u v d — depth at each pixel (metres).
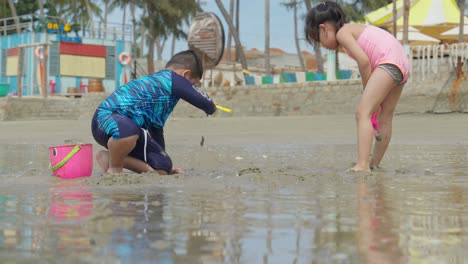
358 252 1.53
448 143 8.54
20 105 26.52
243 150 7.47
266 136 11.57
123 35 35.84
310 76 27.61
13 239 1.72
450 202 2.59
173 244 1.64
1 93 31.16
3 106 26.22
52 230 1.87
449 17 28.45
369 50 4.67
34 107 26.94
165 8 44.53
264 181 3.63
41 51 33.16
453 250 1.56
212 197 2.81
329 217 2.15
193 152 7.10
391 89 4.70
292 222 2.03
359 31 4.76
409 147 7.68
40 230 1.87
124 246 1.61
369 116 4.46
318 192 3.03
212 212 2.28
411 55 19.20
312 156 6.33
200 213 2.26
